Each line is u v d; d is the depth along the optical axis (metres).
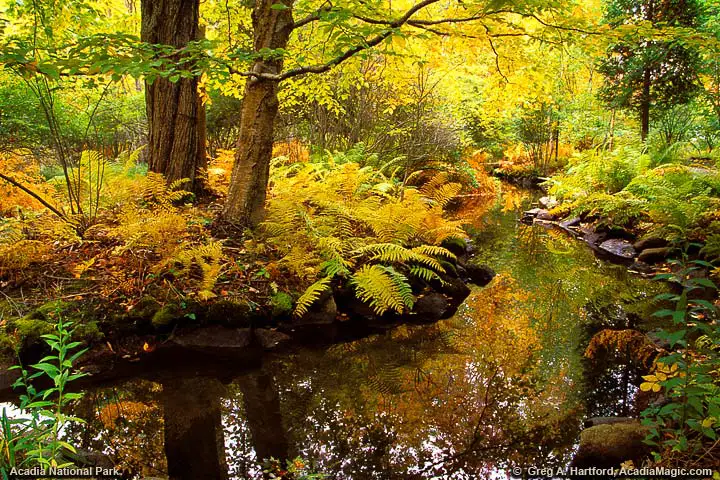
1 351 3.90
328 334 5.11
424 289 6.09
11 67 2.95
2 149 7.24
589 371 4.25
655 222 8.14
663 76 10.82
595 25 4.32
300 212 5.64
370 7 4.14
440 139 14.10
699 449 2.43
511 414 3.66
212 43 3.31
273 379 4.30
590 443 2.91
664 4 10.41
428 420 3.64
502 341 5.08
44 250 4.96
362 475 3.00
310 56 7.06
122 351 4.30
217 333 4.62
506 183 19.47
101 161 5.83
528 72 5.90
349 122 12.85
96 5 8.04
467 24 5.04
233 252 5.44
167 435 3.38
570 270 7.73
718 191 7.84
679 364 2.24
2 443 2.07
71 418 2.20
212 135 12.69
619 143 13.44
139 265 4.88
